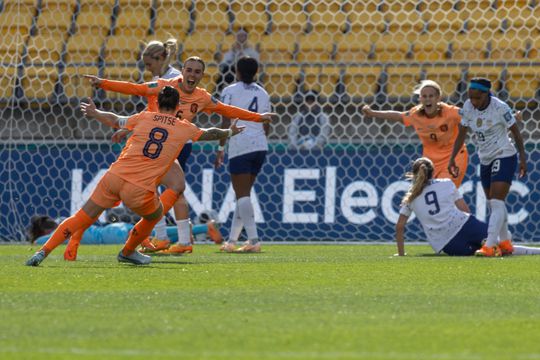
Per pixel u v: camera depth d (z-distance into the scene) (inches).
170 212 1793.8
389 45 2176.4
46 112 2076.8
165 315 652.1
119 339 551.2
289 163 1787.6
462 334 578.6
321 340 551.8
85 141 1828.2
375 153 1772.9
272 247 1628.9
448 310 690.8
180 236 1389.0
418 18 2186.3
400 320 636.1
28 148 1839.3
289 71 2089.1
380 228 1758.1
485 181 1348.4
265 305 711.1
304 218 1774.1
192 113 1245.1
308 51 2181.3
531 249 1369.3
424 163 1357.0
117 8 2223.2
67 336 561.0
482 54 2146.9
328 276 957.8
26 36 2165.4
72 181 1825.8
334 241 1761.8
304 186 1780.3
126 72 2124.8
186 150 1344.7
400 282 897.5
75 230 1071.0
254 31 2215.8
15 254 1408.7
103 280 892.0
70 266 1062.4
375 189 1766.7
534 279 935.7
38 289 811.4
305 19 2218.3
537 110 2015.3
